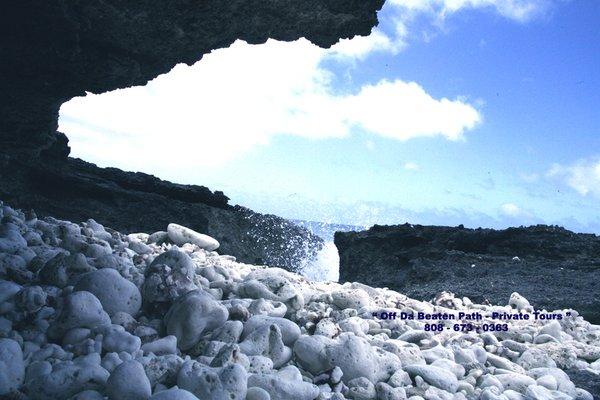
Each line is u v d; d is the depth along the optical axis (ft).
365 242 54.24
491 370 14.74
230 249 59.72
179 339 12.66
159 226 50.57
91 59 39.73
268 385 10.89
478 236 47.93
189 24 37.45
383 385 12.04
